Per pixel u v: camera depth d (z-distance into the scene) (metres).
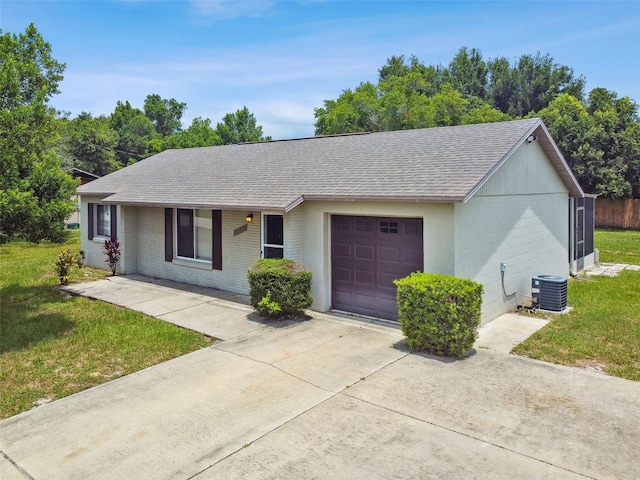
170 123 71.00
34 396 5.92
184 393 5.89
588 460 4.31
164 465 4.35
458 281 7.12
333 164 10.83
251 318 9.22
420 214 8.11
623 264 16.16
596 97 34.97
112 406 5.57
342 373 6.41
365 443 4.64
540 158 10.95
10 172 8.53
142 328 8.62
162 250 13.48
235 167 13.27
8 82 8.49
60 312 9.86
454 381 6.09
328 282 9.66
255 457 4.45
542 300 9.73
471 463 4.28
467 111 39.47
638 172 29.77
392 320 8.88
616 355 7.03
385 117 34.62
